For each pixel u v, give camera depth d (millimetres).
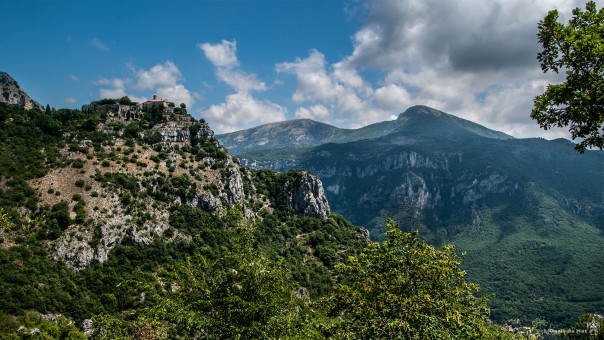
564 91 16141
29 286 60438
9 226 31109
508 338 22500
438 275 20266
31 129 103625
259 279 21031
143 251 83000
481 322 21438
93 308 63844
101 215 84812
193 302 19797
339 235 128750
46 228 75875
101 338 41562
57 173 92062
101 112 132375
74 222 80500
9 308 54875
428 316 17891
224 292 20375
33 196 82500
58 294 62500
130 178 100188
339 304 20781
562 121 16953
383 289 19672
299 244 118125
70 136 109062
